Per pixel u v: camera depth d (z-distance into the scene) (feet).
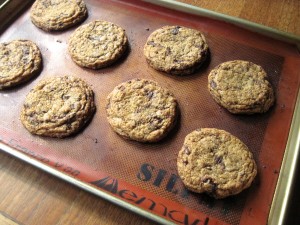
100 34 1.12
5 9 1.18
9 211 0.85
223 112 0.95
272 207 0.77
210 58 1.05
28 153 0.92
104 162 0.89
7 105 1.02
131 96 0.98
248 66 0.99
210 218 0.78
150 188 0.84
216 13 1.09
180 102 0.98
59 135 0.94
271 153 0.87
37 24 1.17
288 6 1.18
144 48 1.08
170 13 1.15
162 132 0.90
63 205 0.85
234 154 0.84
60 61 1.10
